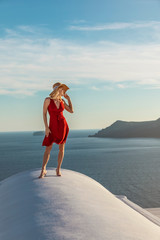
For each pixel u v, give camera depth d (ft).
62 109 14.14
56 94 13.87
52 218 8.84
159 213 20.74
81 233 7.75
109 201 12.04
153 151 522.88
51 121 14.08
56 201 10.50
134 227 9.07
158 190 204.74
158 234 9.32
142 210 16.26
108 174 274.98
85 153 495.41
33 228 8.20
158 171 290.76
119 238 7.75
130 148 602.44
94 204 10.78
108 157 425.69
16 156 458.09
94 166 327.67
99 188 14.87
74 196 11.35
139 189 208.95
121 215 10.15
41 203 10.38
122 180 244.42
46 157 14.74
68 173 16.55
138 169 305.94
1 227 9.31
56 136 14.10
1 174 271.28
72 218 8.84
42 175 14.76
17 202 11.30
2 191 14.49
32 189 12.54
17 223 9.04
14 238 7.91
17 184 14.48
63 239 7.34
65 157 431.84
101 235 7.75
